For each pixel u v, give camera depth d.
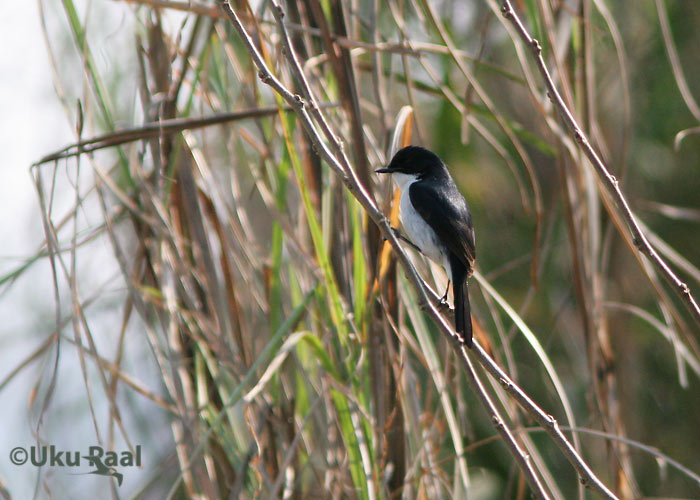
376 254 8.77
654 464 14.57
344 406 8.27
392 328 8.80
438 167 9.91
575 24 9.44
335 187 8.96
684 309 15.45
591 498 13.55
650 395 14.80
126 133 8.65
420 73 13.53
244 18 9.21
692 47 15.56
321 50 9.77
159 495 10.23
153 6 9.12
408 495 8.23
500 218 16.06
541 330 14.99
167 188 8.90
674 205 15.77
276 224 9.06
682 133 8.99
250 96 9.68
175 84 9.46
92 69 9.16
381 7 12.07
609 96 14.91
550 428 7.05
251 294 9.32
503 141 15.78
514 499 13.75
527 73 8.98
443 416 9.30
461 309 8.65
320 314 9.09
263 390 8.88
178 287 9.00
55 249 8.47
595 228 9.05
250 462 8.74
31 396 8.73
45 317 10.90
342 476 8.41
